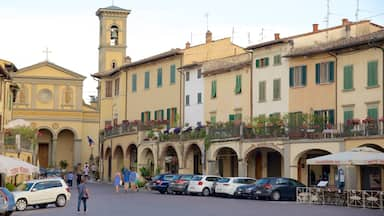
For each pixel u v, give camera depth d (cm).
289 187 4509
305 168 5166
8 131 6247
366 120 4575
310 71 5278
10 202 3144
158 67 7256
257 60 5800
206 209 3544
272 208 3644
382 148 4500
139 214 3216
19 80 9475
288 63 5462
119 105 7975
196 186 5112
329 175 5028
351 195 3975
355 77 4894
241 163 5528
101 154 8381
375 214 3275
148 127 7025
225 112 6188
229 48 7106
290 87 5431
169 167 6712
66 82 9656
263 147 5347
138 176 6731
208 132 5956
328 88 5112
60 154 9738
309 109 5259
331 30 5519
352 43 4822
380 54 4706
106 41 9381
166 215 3152
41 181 3972
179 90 6875
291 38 5444
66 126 9606
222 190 4900
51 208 3891
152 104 7338
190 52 6906
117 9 9369
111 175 7888
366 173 4659
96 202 4231
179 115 6831
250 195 4612
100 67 9412
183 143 6341
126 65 7725
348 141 4672
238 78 6022
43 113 9531
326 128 4891
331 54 5069
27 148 6600
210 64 6444
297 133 5056
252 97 5834
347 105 4944
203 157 5981
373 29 5525
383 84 4678
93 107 9856
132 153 7469
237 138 5569
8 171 3875
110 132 7950
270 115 5497
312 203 4178
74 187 6719
